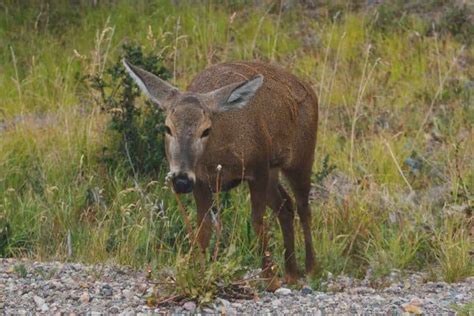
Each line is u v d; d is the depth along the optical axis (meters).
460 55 18.42
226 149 10.83
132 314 9.55
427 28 19.22
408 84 17.61
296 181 12.39
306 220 12.55
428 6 19.94
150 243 12.76
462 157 15.12
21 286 10.45
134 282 10.85
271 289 11.07
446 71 17.97
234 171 11.01
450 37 19.00
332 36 18.92
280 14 19.53
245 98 10.58
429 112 16.27
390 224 13.75
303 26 19.77
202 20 19.69
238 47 18.98
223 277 10.09
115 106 15.09
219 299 9.93
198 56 18.75
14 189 14.16
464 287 11.49
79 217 13.83
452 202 14.11
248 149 11.00
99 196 14.05
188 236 11.84
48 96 17.56
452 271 12.28
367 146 15.65
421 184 14.86
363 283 12.30
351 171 14.61
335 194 14.19
